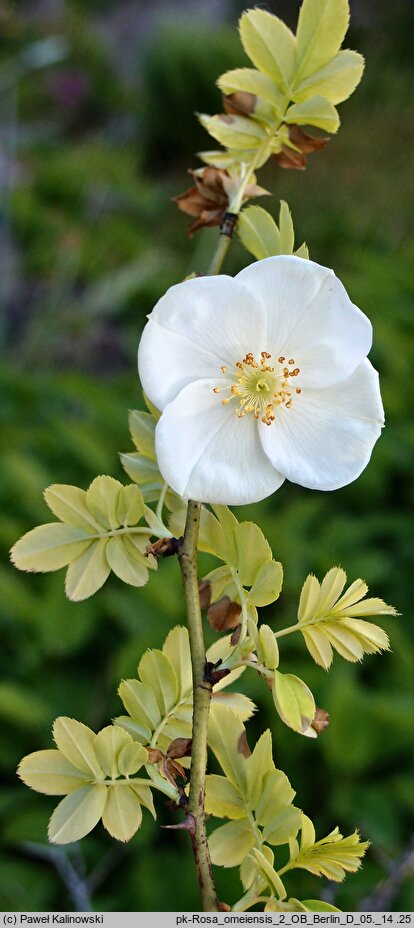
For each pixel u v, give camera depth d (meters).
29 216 1.91
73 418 1.09
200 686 0.29
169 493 0.32
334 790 0.61
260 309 0.31
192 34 2.45
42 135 2.53
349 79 0.32
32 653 0.69
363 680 0.69
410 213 1.90
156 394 0.31
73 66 2.83
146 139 2.53
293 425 0.32
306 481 0.31
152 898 0.54
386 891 0.46
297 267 0.31
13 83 2.19
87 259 1.80
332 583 0.30
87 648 0.72
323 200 1.97
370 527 0.87
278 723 0.62
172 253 1.96
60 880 0.56
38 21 2.87
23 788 0.62
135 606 0.69
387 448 0.94
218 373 0.31
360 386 0.31
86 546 0.31
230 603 0.31
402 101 2.30
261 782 0.30
